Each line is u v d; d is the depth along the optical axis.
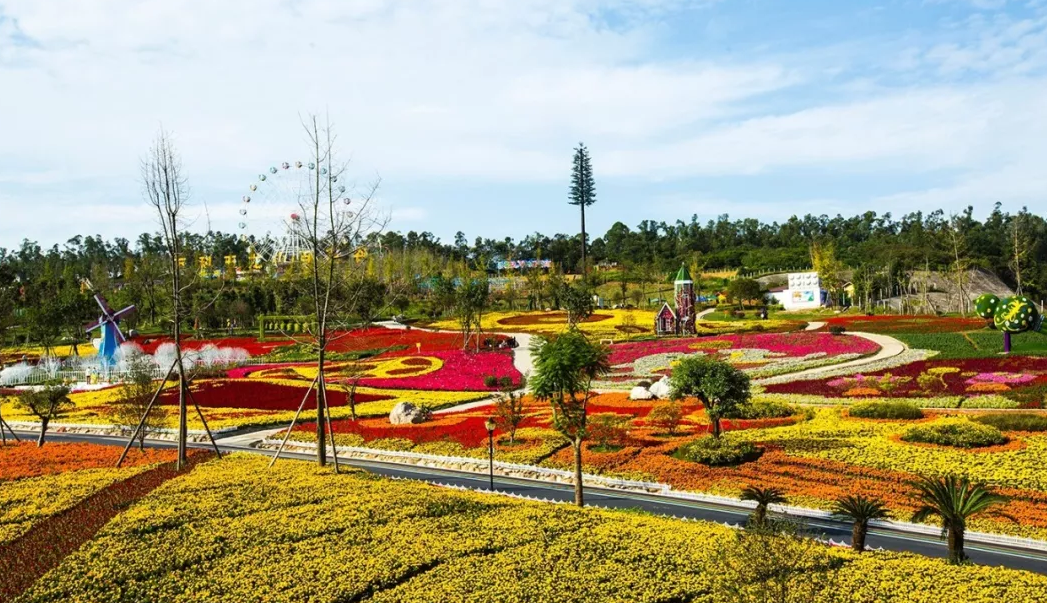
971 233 168.88
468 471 37.94
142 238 186.62
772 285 164.75
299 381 68.88
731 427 42.97
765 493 25.94
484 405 57.22
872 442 37.16
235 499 27.72
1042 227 190.75
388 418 52.28
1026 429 38.31
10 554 22.94
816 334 83.12
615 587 20.14
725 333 92.94
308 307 82.75
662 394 54.03
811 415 44.75
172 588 20.16
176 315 35.75
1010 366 55.88
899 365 61.31
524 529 24.62
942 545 25.69
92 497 28.83
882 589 19.61
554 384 30.56
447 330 107.94
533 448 39.91
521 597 19.53
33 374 75.94
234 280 133.00
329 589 20.02
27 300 110.62
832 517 28.81
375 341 96.56
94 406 58.22
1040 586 19.86
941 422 39.09
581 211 138.88
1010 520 27.00
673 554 22.31
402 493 28.91
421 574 21.08
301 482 30.42
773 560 18.36
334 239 36.00
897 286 145.88
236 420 51.06
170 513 25.91
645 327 100.38
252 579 20.61
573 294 99.62
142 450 39.56
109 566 21.45
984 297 64.81
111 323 79.62
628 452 38.28
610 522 25.64
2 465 35.41
